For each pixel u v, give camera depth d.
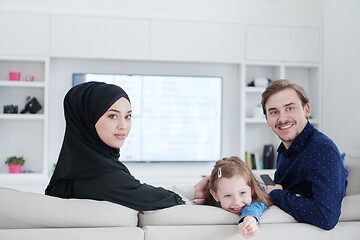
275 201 1.41
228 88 4.71
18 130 4.36
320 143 1.41
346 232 1.29
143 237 1.13
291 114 1.48
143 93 4.50
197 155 4.61
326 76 4.39
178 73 4.63
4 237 1.05
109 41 4.20
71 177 1.27
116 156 1.38
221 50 4.37
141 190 1.26
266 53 4.45
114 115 1.30
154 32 4.26
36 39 4.09
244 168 1.36
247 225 1.13
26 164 4.36
